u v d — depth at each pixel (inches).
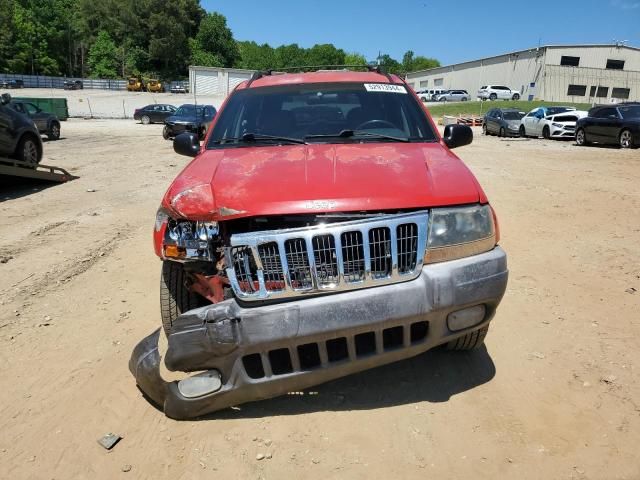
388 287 102.6
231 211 105.4
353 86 165.6
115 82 3080.7
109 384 130.9
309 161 124.5
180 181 122.7
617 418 113.0
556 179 411.8
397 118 154.3
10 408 122.0
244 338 101.1
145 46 4116.6
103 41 3973.9
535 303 171.8
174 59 4060.0
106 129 1163.9
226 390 107.3
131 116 1707.7
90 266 220.2
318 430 111.3
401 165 120.7
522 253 223.8
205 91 2714.1
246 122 154.9
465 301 106.3
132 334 157.8
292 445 107.0
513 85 2527.1
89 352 147.2
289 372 106.7
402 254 104.3
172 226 116.2
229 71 2689.5
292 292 101.0
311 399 122.0
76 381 132.6
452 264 106.0
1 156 394.3
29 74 3727.9
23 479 100.2
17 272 211.9
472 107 1918.1
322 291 101.1
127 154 652.1
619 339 146.8
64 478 100.4
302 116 154.8
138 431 113.1
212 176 121.0
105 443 108.7
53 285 197.8
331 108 156.8
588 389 123.6
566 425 111.3
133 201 353.7
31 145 419.8
